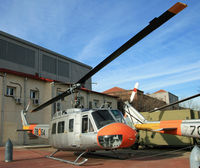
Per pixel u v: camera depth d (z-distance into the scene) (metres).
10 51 28.52
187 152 13.68
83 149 9.98
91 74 8.86
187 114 15.41
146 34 6.01
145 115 17.16
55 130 11.70
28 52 31.09
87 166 8.77
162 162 9.45
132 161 9.83
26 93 21.67
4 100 19.55
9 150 10.43
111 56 7.18
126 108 16.52
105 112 10.18
